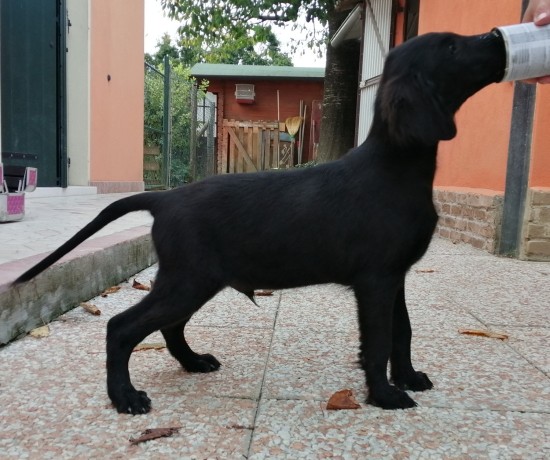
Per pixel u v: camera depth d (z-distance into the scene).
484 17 6.30
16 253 3.64
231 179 2.33
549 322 3.41
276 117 20.97
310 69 21.05
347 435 1.94
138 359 2.73
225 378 2.49
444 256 5.67
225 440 1.89
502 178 5.89
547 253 5.44
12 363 2.57
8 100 8.09
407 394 2.24
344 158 2.34
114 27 10.53
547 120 5.35
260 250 2.23
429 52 2.16
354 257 2.18
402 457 1.79
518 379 2.49
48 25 8.61
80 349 2.77
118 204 2.39
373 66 10.62
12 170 5.53
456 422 2.05
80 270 3.62
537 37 2.18
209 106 18.62
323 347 2.93
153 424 2.00
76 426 1.98
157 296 2.21
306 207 2.21
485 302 3.88
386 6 9.96
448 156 7.55
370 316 2.19
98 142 10.06
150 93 13.99
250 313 3.59
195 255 2.20
